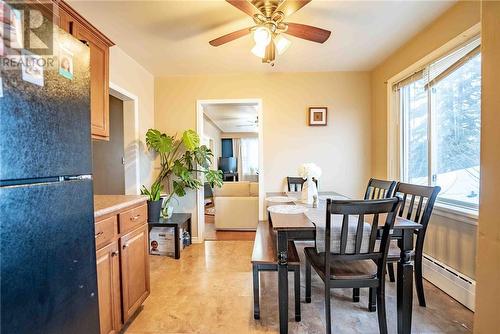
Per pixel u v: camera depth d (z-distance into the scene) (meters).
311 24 2.38
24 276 0.78
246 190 4.72
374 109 3.59
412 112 2.83
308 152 3.73
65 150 0.97
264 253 1.98
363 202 1.46
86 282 1.07
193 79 3.77
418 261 2.01
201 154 3.65
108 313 1.55
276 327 1.83
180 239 3.30
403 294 1.67
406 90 2.92
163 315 1.99
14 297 0.74
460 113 2.16
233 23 2.35
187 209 3.81
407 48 2.80
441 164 2.38
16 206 0.76
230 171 9.55
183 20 2.29
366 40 2.72
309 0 1.63
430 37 2.43
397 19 2.32
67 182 0.97
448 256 2.20
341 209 1.47
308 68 3.55
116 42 2.70
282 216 1.96
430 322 1.83
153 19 2.27
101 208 1.52
